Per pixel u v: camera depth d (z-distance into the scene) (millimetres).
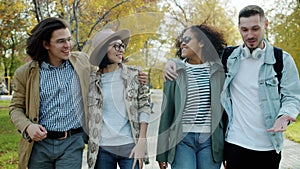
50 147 3088
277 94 3059
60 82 3088
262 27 2992
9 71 34719
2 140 9047
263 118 3068
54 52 3023
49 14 12344
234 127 3148
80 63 3113
